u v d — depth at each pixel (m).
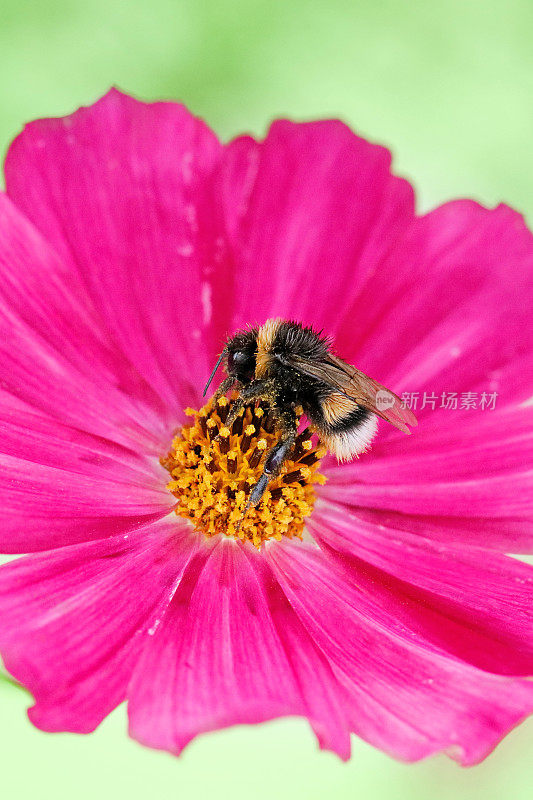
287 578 0.19
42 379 0.18
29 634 0.17
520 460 0.19
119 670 0.17
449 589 0.19
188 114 0.19
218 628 0.18
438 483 0.19
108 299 0.19
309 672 0.17
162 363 0.19
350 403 0.19
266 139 0.19
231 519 0.19
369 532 0.19
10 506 0.18
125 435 0.19
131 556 0.18
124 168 0.19
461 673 0.17
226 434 0.19
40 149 0.19
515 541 0.19
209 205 0.19
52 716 0.16
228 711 0.16
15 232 0.18
